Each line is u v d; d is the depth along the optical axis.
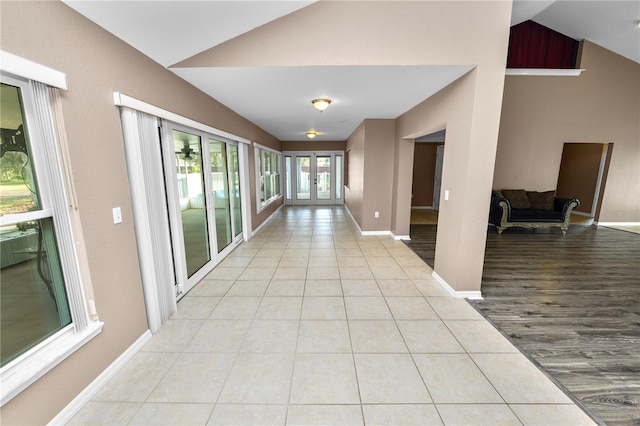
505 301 2.77
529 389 1.67
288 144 9.11
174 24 1.87
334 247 4.57
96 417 1.49
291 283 3.18
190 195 3.23
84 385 1.57
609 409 1.53
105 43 1.69
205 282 3.20
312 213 7.84
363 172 5.18
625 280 3.30
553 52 6.10
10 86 1.24
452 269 2.89
